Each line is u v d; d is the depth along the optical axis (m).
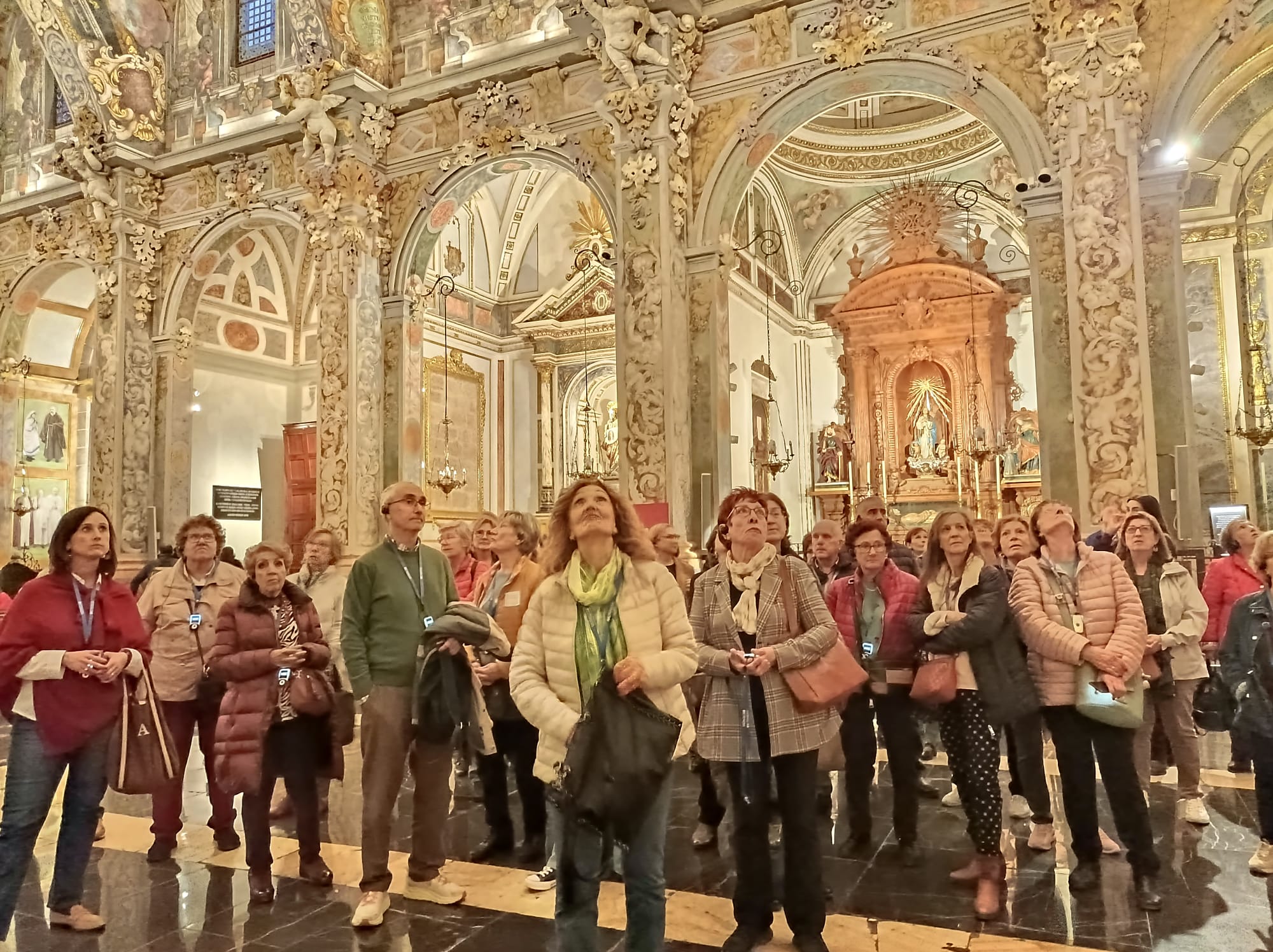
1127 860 4.83
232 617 5.01
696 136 10.89
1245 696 4.86
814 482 19.20
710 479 10.56
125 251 14.79
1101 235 8.84
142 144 14.89
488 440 19.02
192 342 15.27
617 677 3.38
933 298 17.25
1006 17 9.52
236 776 4.77
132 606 4.76
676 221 10.72
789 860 4.05
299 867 5.39
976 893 4.77
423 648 4.67
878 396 17.73
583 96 11.71
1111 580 4.78
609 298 18.47
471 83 12.32
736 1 10.55
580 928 3.39
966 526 4.82
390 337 12.90
